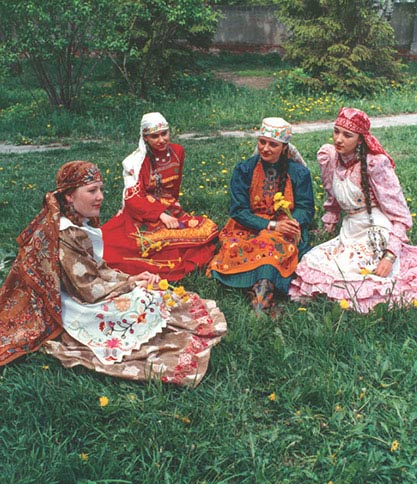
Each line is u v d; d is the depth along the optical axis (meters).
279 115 14.51
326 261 4.63
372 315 4.23
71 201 3.77
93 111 14.98
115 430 3.29
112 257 5.09
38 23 14.17
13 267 3.86
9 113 15.60
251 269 4.62
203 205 7.00
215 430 3.23
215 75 20.70
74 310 3.80
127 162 5.46
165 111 15.01
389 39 17.61
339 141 4.56
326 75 16.75
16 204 7.41
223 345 3.95
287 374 3.66
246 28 25.05
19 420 3.33
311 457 3.11
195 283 4.89
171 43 17.92
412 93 16.89
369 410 3.38
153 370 3.64
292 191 5.05
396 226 4.59
